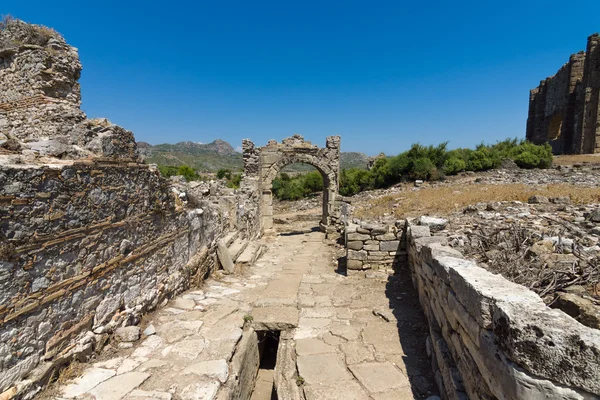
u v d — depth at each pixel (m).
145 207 5.44
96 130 4.75
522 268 4.55
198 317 5.55
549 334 2.11
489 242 6.21
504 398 2.39
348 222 10.95
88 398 3.41
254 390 5.43
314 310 6.26
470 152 27.72
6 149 3.75
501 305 2.51
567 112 33.56
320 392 4.00
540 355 2.13
